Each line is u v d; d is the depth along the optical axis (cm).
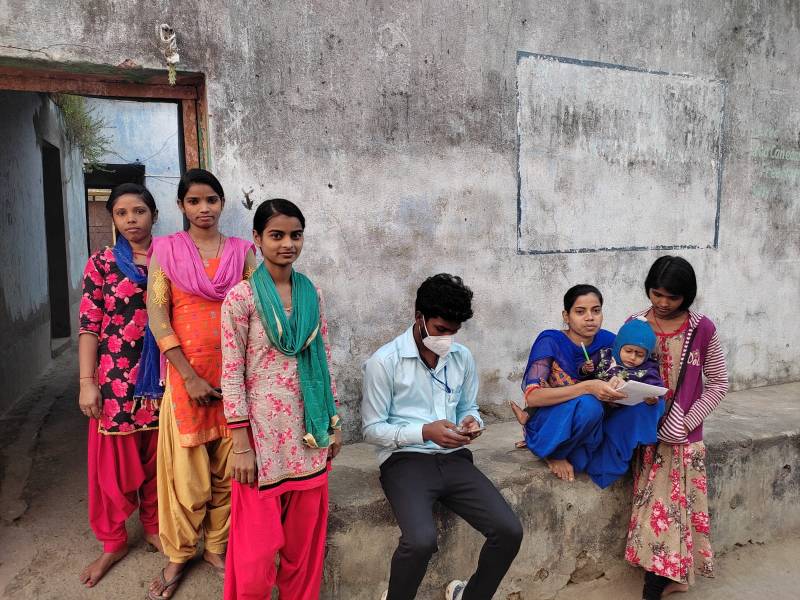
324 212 309
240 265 232
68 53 250
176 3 267
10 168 515
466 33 334
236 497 206
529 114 356
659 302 264
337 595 257
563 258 376
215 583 237
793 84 440
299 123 298
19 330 509
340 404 324
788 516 361
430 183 333
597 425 277
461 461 249
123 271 238
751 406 403
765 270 445
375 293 326
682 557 278
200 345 222
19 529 275
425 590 272
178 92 287
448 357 252
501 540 230
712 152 416
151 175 960
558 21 359
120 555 251
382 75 315
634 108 388
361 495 264
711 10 404
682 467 278
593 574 311
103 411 238
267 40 288
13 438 389
